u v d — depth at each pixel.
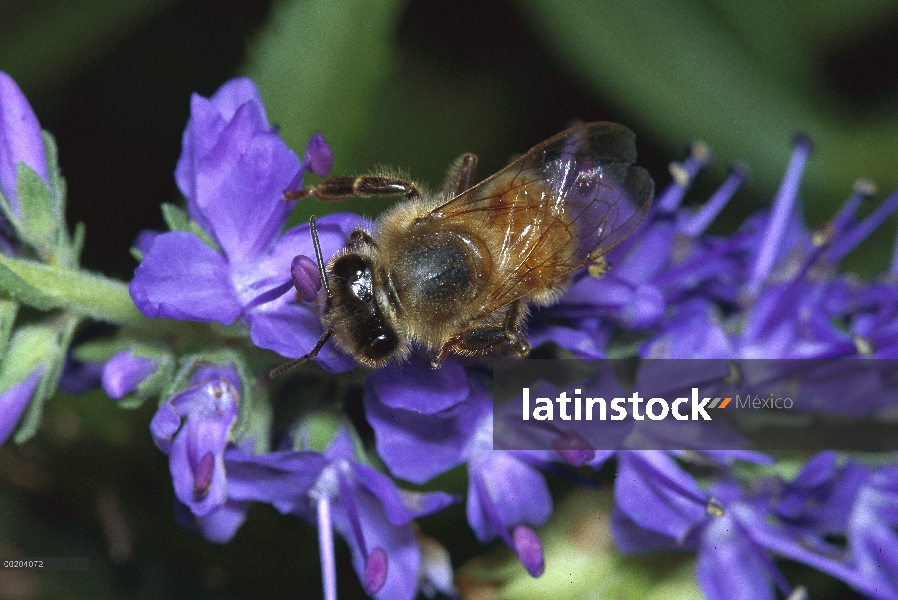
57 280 0.11
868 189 0.12
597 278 0.11
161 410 0.11
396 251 0.11
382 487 0.11
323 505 0.11
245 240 0.11
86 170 0.15
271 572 0.13
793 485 0.12
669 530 0.11
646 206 0.11
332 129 0.13
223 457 0.11
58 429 0.13
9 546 0.13
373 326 0.11
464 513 0.13
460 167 0.12
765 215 0.13
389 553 0.11
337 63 0.13
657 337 0.12
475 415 0.11
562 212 0.11
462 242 0.11
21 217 0.11
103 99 0.15
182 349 0.11
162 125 0.15
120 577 0.13
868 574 0.12
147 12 0.14
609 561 0.12
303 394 0.11
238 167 0.11
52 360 0.11
